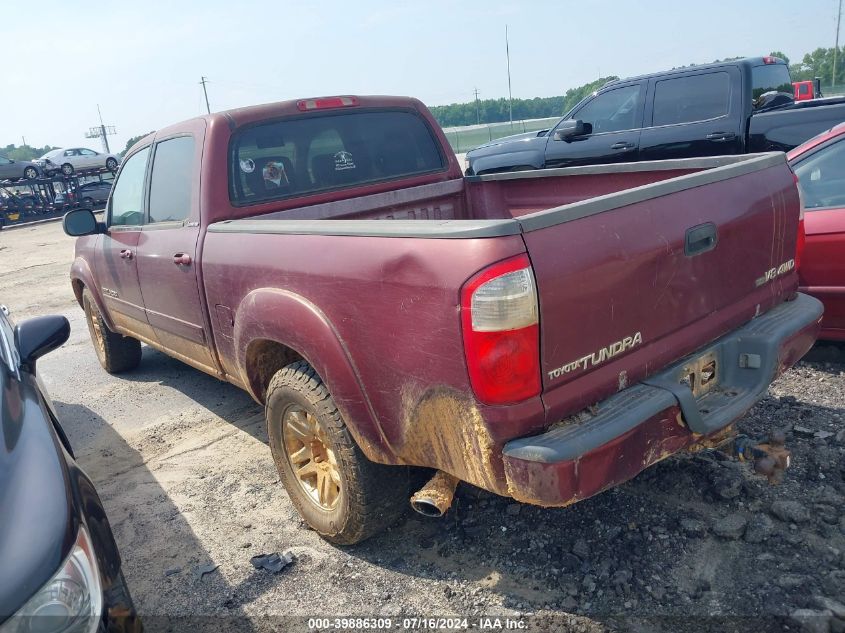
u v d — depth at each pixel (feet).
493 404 7.18
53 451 7.50
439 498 8.40
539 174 13.96
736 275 9.44
